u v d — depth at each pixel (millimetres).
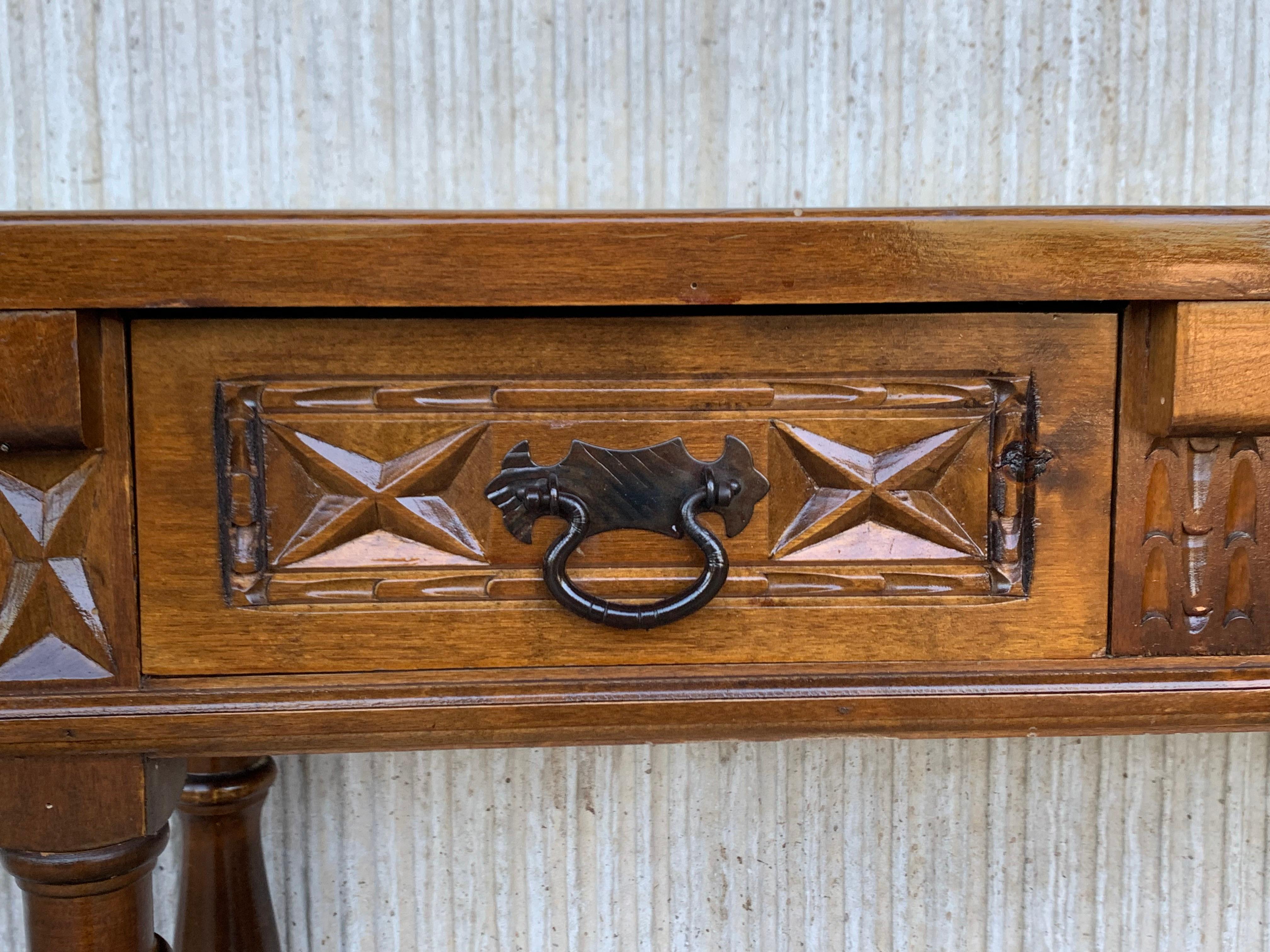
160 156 775
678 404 512
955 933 849
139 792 511
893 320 512
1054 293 494
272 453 508
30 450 491
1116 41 795
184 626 509
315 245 478
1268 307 500
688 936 844
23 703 501
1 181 771
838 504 521
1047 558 525
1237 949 845
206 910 718
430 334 505
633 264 486
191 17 764
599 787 832
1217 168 809
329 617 513
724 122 792
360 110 779
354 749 521
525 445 512
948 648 527
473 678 518
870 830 844
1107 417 520
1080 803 844
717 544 500
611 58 783
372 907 828
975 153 803
